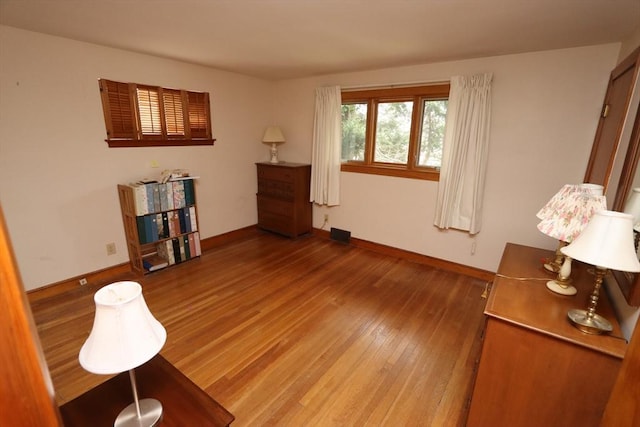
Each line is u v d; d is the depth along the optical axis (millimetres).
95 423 984
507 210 3049
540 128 2775
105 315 813
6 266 461
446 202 3258
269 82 4527
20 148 2471
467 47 2621
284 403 1704
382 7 1847
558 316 1259
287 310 2611
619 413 719
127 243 3234
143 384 1134
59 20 2152
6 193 2449
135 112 3119
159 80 3260
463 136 3074
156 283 3037
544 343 1189
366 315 2559
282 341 2217
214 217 4105
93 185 2926
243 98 4203
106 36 2516
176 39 2564
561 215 1424
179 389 1118
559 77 2633
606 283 1541
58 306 2584
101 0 1797
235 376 1887
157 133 3346
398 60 3137
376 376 1908
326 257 3779
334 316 2537
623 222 1031
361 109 3895
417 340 2252
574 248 1119
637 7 1732
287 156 4684
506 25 2092
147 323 884
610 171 1864
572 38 2318
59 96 2617
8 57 2332
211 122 3855
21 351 491
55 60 2553
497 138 2988
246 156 4414
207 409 1044
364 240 4105
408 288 3031
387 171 3742
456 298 2852
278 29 2271
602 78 2469
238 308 2629
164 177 3229
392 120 3676
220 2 1814
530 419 1289
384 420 1617
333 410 1668
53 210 2701
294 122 4504
